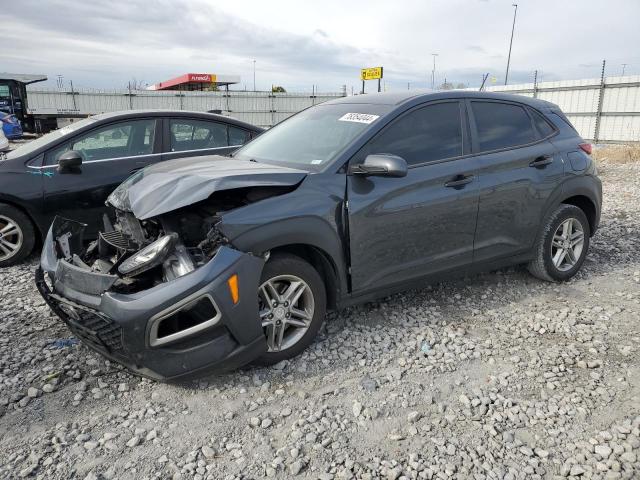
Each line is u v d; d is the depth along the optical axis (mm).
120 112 6047
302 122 4379
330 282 3596
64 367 3395
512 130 4508
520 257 4582
